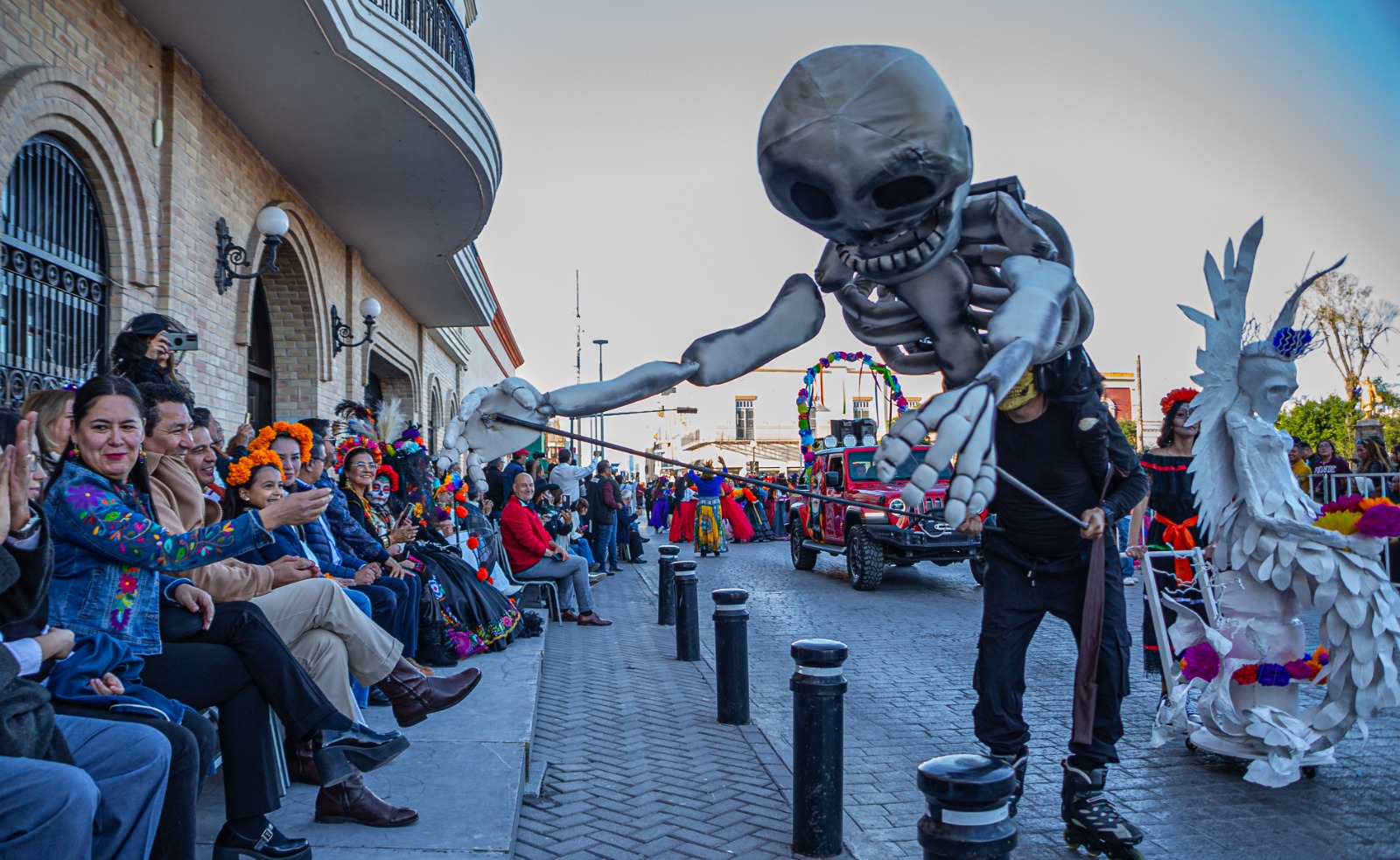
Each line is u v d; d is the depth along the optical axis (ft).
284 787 13.58
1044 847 13.74
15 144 19.15
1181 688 17.19
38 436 12.02
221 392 29.25
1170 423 21.21
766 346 12.23
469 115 31.71
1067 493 13.26
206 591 12.74
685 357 12.02
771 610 38.81
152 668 10.69
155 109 24.93
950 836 8.71
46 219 21.25
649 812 15.17
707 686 24.81
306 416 38.24
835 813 13.51
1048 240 10.63
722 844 13.87
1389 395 95.40
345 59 26.07
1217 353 16.69
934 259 10.57
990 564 14.15
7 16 18.76
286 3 23.32
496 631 24.81
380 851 11.68
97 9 22.06
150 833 8.87
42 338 21.04
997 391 8.30
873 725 20.68
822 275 12.15
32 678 9.37
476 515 30.86
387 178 35.09
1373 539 15.72
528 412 11.52
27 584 8.67
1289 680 16.01
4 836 7.48
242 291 30.91
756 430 198.80
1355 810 14.96
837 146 8.91
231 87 27.68
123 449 10.55
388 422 27.48
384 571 21.06
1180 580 20.24
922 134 8.88
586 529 54.70
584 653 29.27
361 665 13.60
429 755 15.51
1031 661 26.81
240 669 11.07
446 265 47.73
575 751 18.63
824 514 50.93
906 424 8.04
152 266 24.68
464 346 81.30
